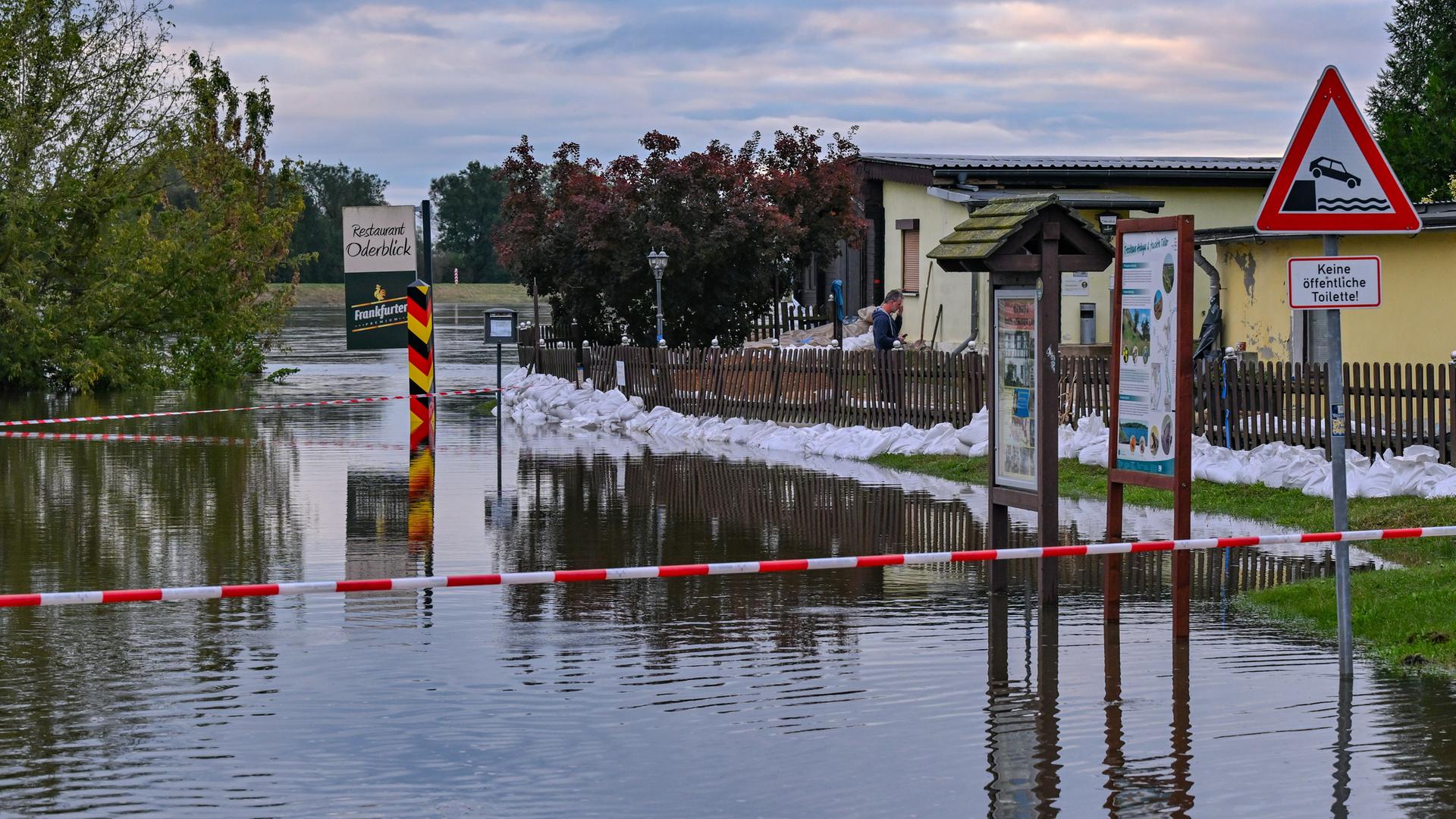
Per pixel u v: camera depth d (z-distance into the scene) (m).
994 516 11.80
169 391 37.66
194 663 9.64
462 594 11.91
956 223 32.91
